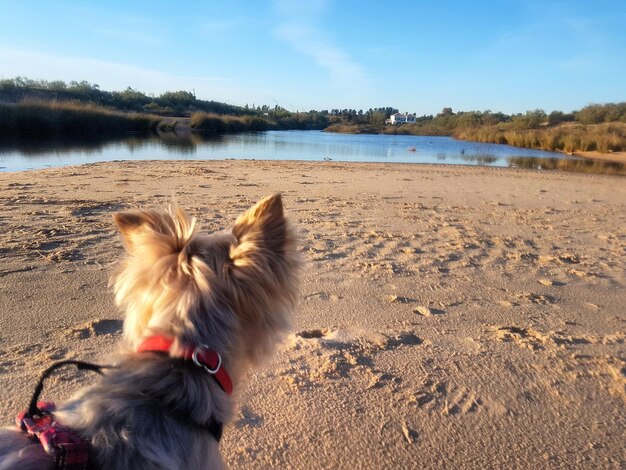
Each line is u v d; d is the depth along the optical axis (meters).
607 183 3.55
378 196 2.38
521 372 0.75
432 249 1.43
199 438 0.34
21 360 0.69
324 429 0.59
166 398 0.34
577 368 0.76
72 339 0.76
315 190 2.46
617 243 1.64
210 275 0.36
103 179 2.48
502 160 6.07
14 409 0.58
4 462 0.29
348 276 1.14
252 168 3.42
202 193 2.16
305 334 0.84
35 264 1.08
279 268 0.39
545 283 1.18
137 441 0.31
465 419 0.63
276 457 0.55
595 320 0.97
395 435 0.59
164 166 3.32
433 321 0.92
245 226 0.40
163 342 0.35
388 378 0.71
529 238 1.64
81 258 1.14
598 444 0.60
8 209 1.63
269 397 0.65
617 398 0.69
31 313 0.85
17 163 3.70
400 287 1.09
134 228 0.39
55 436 0.30
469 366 0.75
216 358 0.35
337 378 0.70
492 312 0.98
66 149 5.30
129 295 0.38
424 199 2.37
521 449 0.58
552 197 2.68
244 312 0.38
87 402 0.33
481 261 1.34
